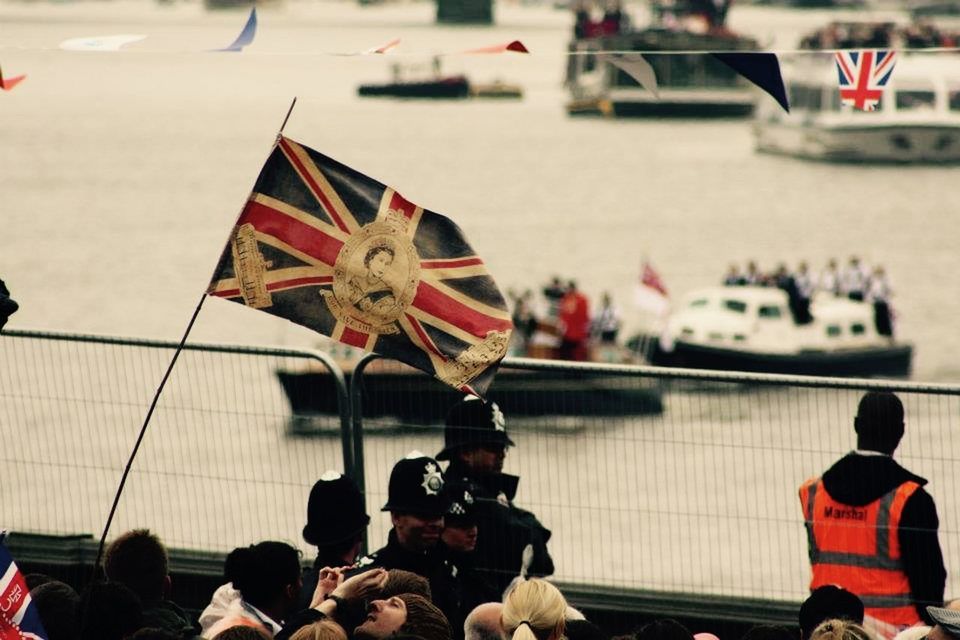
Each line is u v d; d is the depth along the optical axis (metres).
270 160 13.78
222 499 21.72
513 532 16.91
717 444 21.27
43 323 108.81
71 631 12.77
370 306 13.97
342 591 12.63
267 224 13.84
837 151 166.75
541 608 11.91
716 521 21.09
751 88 199.62
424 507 15.00
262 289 13.85
